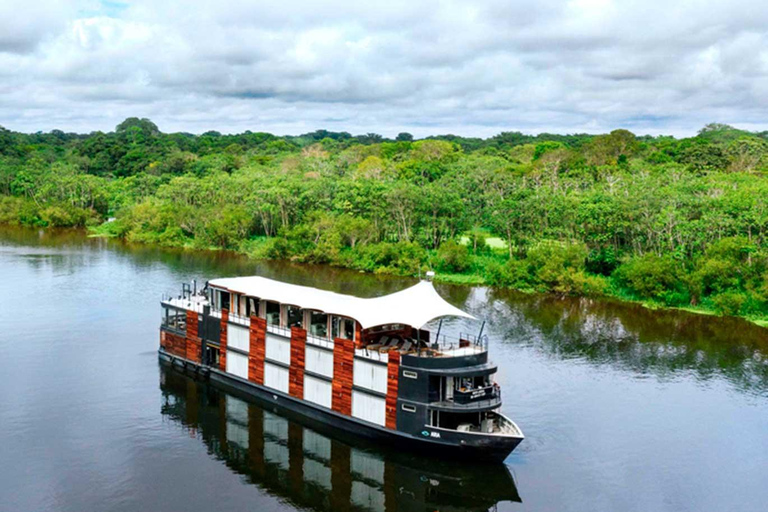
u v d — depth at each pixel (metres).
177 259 140.62
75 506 44.59
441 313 52.97
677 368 75.25
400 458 52.06
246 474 49.62
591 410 62.25
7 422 57.22
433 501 46.44
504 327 91.62
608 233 124.25
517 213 134.00
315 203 158.50
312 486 48.09
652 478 49.81
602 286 112.69
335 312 54.69
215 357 68.69
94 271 123.31
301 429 57.09
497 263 129.62
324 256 141.00
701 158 192.12
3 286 108.56
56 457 51.38
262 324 61.38
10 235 170.75
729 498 47.22
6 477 48.09
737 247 107.88
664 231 119.62
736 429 58.69
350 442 54.69
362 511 45.03
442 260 131.75
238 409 61.00
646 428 58.50
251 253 149.50
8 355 74.50
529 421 59.44
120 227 172.38
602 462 52.16
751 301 102.25
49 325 86.44
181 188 186.50
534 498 46.91
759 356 80.44
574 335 88.25
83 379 67.69
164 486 47.59
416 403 50.22
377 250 135.25
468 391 49.78
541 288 116.56
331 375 56.09
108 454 52.12
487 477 49.69
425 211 144.62
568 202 132.38
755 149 195.50
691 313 102.19
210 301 67.88
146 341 80.44
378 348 54.03
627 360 77.94
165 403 62.06
